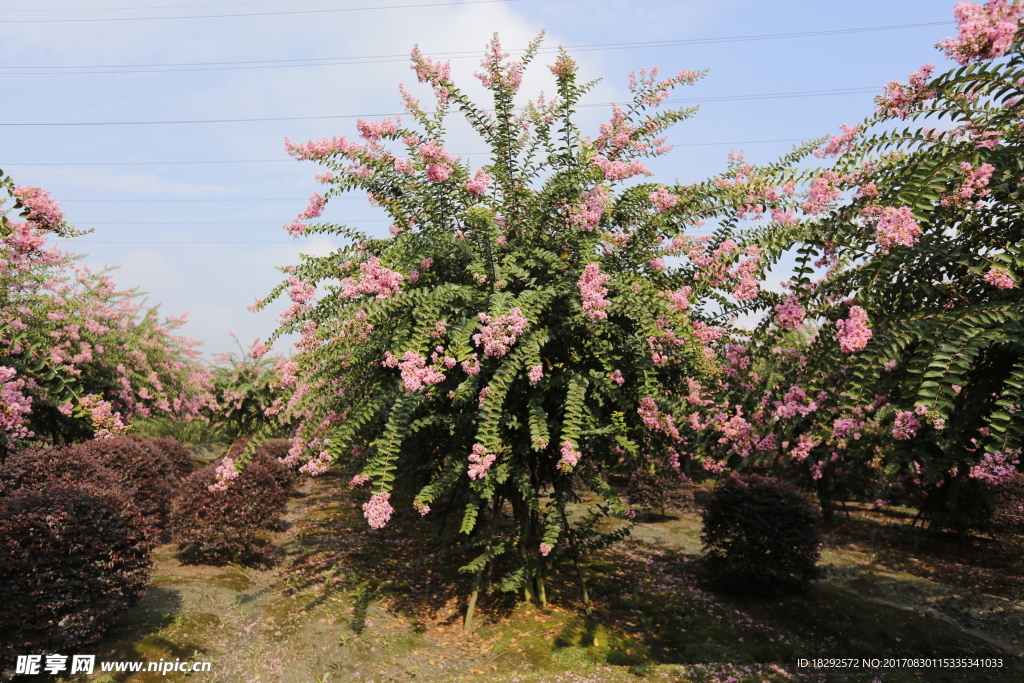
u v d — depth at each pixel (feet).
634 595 23.50
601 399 17.01
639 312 15.43
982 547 34.14
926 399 9.37
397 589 23.03
